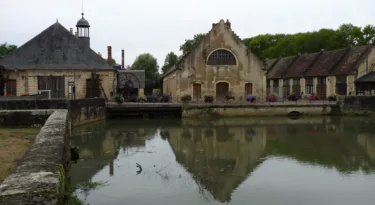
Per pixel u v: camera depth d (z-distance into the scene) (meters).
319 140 18.38
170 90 41.19
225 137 19.56
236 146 16.66
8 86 29.06
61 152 6.09
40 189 3.87
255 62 34.50
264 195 9.28
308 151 15.32
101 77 30.66
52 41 31.31
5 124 14.35
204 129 23.00
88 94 30.27
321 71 39.53
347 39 58.03
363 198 9.11
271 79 49.22
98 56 31.98
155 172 11.48
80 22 32.97
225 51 34.22
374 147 16.27
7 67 28.67
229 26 34.19
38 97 21.70
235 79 34.22
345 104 31.27
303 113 31.33
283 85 46.31
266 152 15.11
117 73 37.31
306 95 40.59
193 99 33.53
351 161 13.34
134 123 26.16
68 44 31.50
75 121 22.47
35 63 29.81
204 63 33.78
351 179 10.85
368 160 13.50
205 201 8.76
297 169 12.09
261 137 19.50
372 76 33.97
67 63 30.38
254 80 34.47
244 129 22.98
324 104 31.53
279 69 48.56
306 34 63.06
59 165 5.10
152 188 9.74
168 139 18.78
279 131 21.98
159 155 14.34
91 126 23.91
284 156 14.29
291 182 10.50
